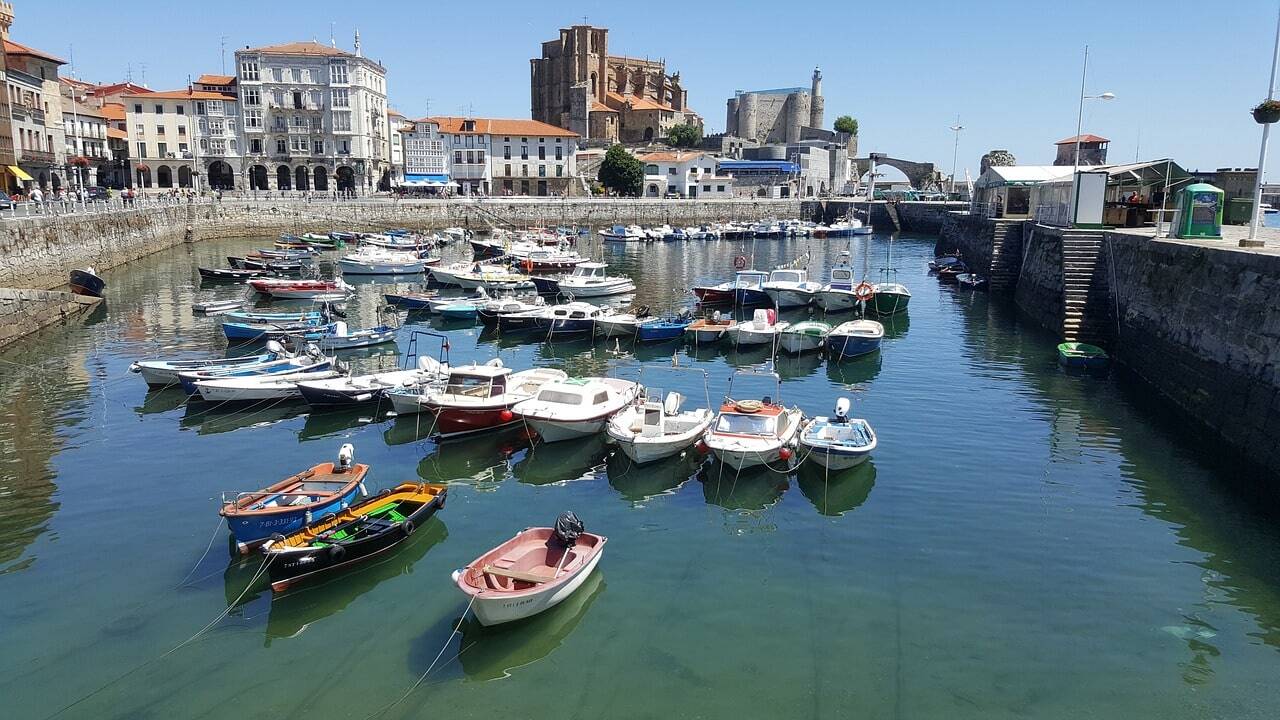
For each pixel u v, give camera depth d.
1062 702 15.14
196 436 28.98
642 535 21.81
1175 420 30.58
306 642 17.05
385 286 67.62
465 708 15.14
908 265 86.94
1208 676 15.84
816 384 36.38
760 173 164.50
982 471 25.67
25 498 23.52
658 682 15.79
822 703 15.15
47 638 16.98
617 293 61.44
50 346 41.47
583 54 181.38
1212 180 65.25
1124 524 22.02
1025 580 19.28
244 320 44.81
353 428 30.22
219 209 96.44
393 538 20.25
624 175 135.38
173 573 19.53
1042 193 59.53
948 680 15.77
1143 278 37.81
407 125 142.38
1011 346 44.28
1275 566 19.84
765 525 22.31
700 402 33.47
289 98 120.38
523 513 23.17
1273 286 25.69
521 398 30.41
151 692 15.49
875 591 18.91
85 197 70.81
